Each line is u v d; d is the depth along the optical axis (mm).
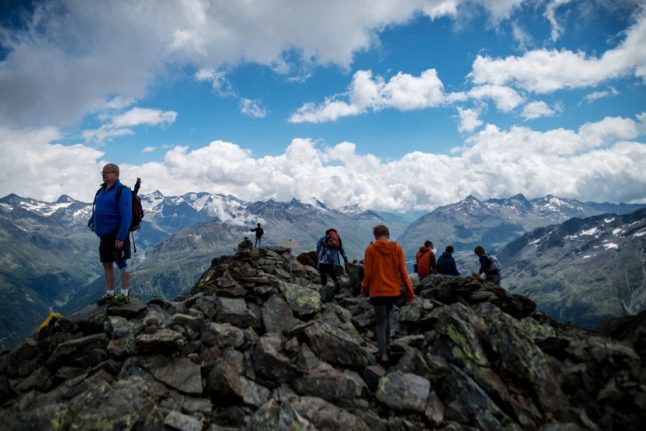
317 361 3867
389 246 4289
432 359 3922
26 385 3445
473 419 3418
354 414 3373
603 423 3389
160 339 3576
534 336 4871
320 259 7172
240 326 4578
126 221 4684
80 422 2756
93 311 4520
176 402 3270
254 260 8016
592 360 3846
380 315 4223
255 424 3041
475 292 5707
